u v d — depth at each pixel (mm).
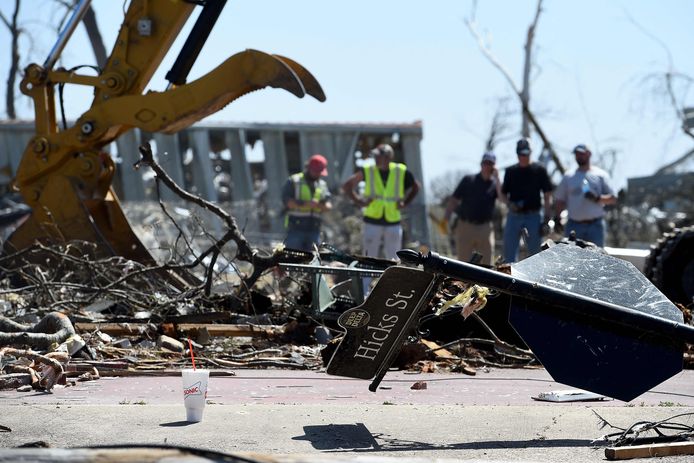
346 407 9859
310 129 54406
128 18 23109
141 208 44562
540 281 8711
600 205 26328
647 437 8141
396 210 28109
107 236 22938
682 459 7547
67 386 11359
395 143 56125
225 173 56781
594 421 9203
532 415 9523
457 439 8320
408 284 8484
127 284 19281
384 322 8648
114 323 16297
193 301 17922
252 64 21078
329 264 17656
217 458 4352
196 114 21891
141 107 22266
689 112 44125
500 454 7727
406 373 13609
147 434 8172
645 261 23453
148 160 18031
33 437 7977
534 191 27047
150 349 15070
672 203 61031
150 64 22984
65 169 23000
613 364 8641
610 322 8641
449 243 48688
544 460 7516
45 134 23516
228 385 11805
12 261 19859
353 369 8844
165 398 10438
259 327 16406
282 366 14023
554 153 55125
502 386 12164
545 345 8594
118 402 10047
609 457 7527
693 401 10898
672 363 8633
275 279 19609
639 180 62000
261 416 9172
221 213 18016
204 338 15938
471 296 9828
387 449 7859
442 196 64500
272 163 54094
